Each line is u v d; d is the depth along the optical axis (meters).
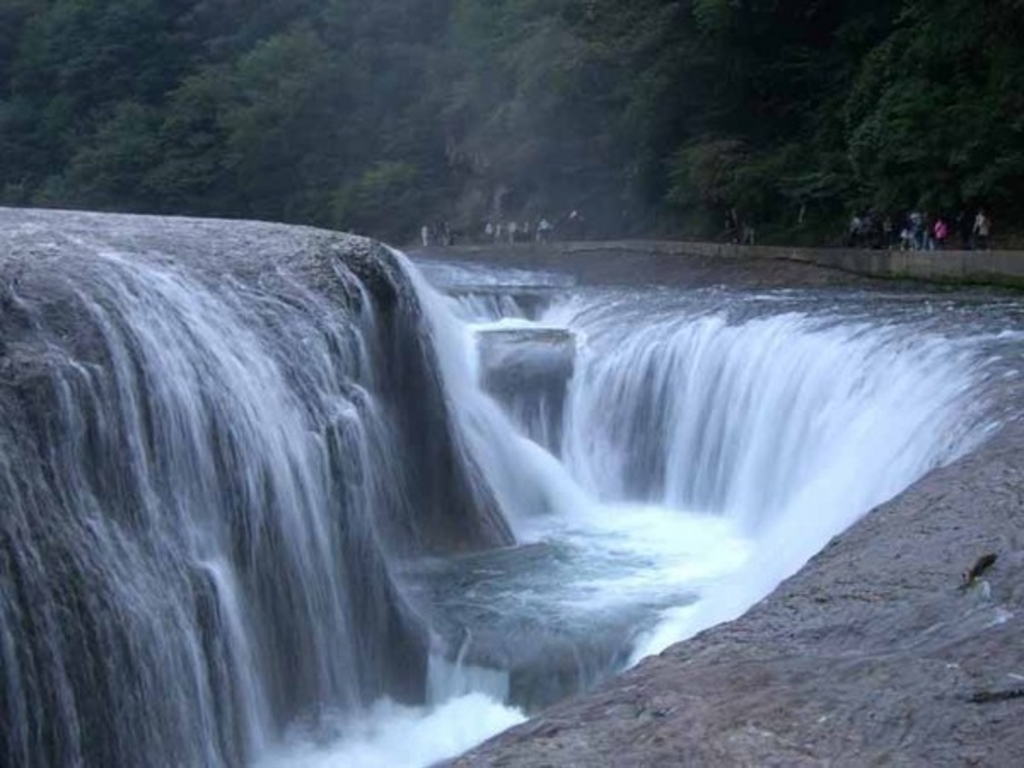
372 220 74.69
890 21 43.69
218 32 98.00
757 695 7.37
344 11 84.81
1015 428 13.83
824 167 42.78
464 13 72.81
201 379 16.30
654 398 24.58
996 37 34.66
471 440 23.06
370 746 15.27
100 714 13.39
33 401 14.12
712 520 22.50
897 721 6.89
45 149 99.50
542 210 60.97
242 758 14.99
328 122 81.62
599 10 55.12
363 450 18.48
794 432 21.23
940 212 35.81
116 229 20.17
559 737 7.04
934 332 20.67
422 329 21.08
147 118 91.88
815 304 26.44
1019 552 9.51
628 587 18.00
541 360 25.53
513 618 16.75
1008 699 7.02
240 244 20.00
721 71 48.44
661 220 53.28
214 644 14.97
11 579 12.94
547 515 23.14
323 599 17.11
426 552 19.86
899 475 16.44
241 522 16.19
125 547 14.46
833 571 9.67
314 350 18.33
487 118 67.75
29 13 109.31
